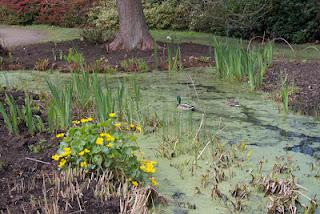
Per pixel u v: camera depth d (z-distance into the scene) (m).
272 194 4.17
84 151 4.06
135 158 4.22
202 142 5.35
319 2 14.75
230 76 8.52
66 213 3.63
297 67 9.40
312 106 6.85
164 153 4.95
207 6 15.66
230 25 15.12
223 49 8.97
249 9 14.93
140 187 4.05
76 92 7.02
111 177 4.09
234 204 3.94
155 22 17.14
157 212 3.86
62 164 4.11
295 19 14.66
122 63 9.97
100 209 3.71
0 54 11.15
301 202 4.09
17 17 19.62
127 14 11.65
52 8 19.39
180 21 17.00
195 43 13.55
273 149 5.21
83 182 4.06
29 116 5.27
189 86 8.19
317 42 14.47
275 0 14.76
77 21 18.73
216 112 6.56
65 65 9.98
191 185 4.34
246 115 6.44
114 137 4.21
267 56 9.41
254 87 7.89
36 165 4.46
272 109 6.75
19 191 3.96
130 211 3.67
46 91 7.54
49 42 13.20
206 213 3.87
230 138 5.52
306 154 5.11
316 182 4.45
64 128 5.49
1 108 5.22
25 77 9.00
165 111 6.54
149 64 10.15
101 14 18.19
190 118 5.96
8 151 4.79
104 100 5.43
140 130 5.58
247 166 4.75
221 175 4.46
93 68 9.44
